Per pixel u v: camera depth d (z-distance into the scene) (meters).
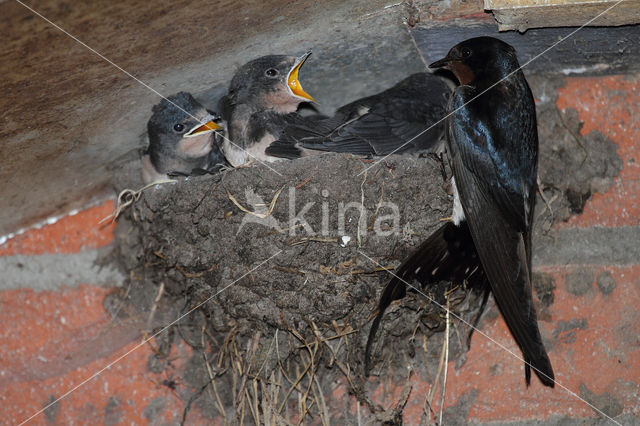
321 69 5.16
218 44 4.23
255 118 5.35
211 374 4.95
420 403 4.76
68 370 5.11
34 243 5.41
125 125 4.74
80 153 4.75
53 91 3.82
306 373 4.80
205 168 5.46
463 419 4.70
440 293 4.59
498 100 4.66
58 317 5.23
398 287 4.52
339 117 5.42
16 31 3.16
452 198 4.66
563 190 4.96
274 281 4.50
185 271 4.78
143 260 5.15
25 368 5.15
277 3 3.86
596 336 4.76
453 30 4.61
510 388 4.73
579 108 5.11
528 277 4.14
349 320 4.54
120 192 5.32
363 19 4.38
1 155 4.34
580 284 4.83
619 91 5.11
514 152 4.58
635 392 4.65
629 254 4.85
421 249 4.50
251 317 4.62
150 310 5.14
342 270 4.45
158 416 4.96
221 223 4.62
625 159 4.99
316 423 4.75
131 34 3.55
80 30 3.32
